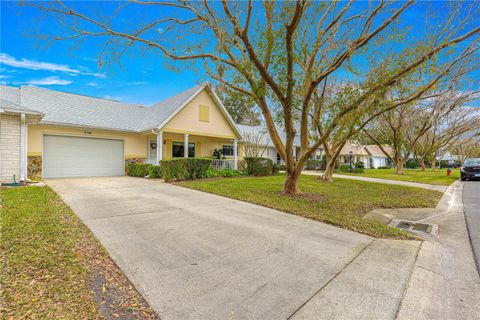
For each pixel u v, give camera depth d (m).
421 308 2.44
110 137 13.91
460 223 5.84
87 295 2.41
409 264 3.46
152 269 3.01
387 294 2.66
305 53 7.79
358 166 30.06
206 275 2.91
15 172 9.25
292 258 3.49
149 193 8.15
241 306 2.35
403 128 20.83
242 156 20.36
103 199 6.98
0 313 2.07
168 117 13.18
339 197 8.51
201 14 6.72
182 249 3.65
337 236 4.55
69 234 3.98
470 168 15.38
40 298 2.31
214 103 15.81
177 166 11.41
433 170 30.44
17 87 13.80
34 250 3.28
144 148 15.16
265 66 7.09
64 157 12.52
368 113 7.26
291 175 8.54
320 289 2.71
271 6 6.70
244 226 4.90
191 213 5.75
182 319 2.13
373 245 4.18
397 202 8.10
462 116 20.81
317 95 11.36
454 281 3.03
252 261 3.33
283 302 2.44
